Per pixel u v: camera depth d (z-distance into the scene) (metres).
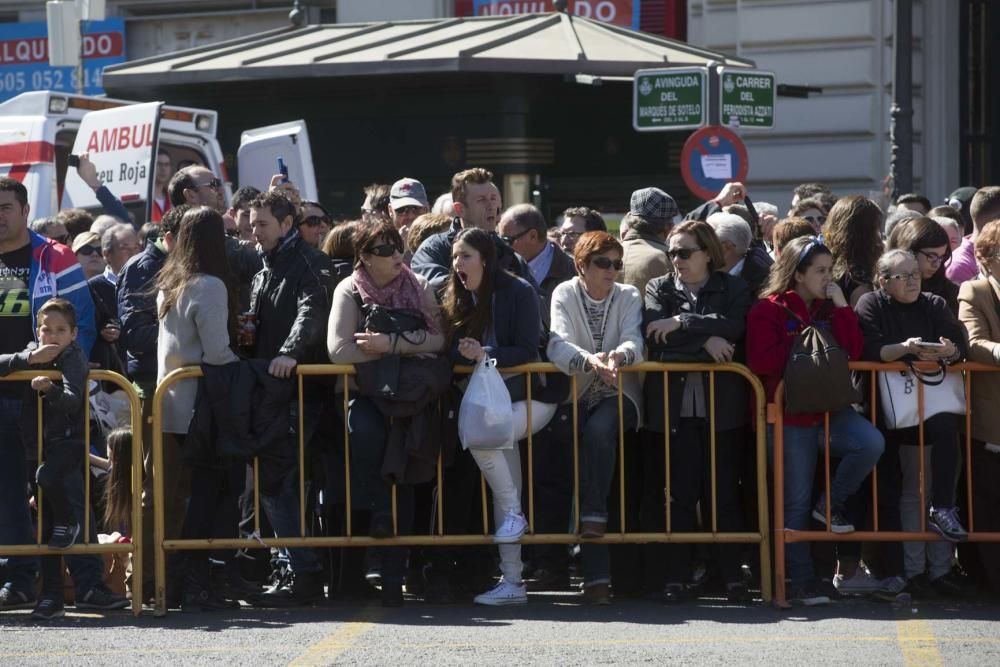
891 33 31.55
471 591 14.02
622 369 13.20
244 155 23.98
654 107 21.25
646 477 13.80
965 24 33.38
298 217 14.12
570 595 14.23
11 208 13.40
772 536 13.60
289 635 12.16
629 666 10.90
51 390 12.77
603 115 26.48
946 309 13.40
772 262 14.67
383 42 27.48
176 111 23.27
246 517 14.67
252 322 13.47
